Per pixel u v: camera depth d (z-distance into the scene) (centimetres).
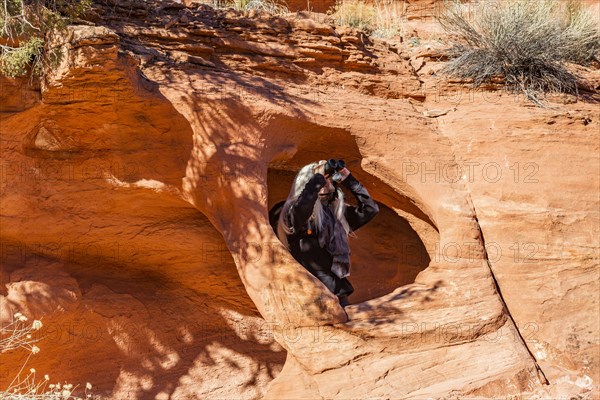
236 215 582
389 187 685
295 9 1155
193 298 697
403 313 577
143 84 590
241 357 698
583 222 664
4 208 581
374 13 1016
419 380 541
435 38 899
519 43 781
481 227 661
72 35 536
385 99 741
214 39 677
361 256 752
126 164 603
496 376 547
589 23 945
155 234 646
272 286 564
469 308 590
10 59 547
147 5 676
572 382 573
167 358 670
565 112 728
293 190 613
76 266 642
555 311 621
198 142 594
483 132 709
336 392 532
